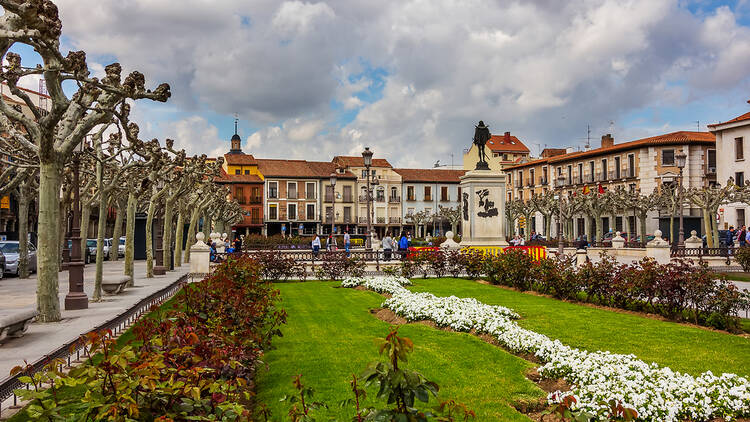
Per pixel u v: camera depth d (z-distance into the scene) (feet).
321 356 26.66
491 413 18.39
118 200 108.06
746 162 139.44
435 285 60.23
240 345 18.63
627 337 30.60
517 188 252.21
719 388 19.04
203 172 90.63
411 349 9.87
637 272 40.34
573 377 21.34
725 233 127.85
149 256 70.49
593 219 199.72
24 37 27.94
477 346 28.48
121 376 10.39
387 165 262.67
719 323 33.81
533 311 40.78
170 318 18.51
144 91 35.63
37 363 18.89
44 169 33.55
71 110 35.88
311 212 246.88
